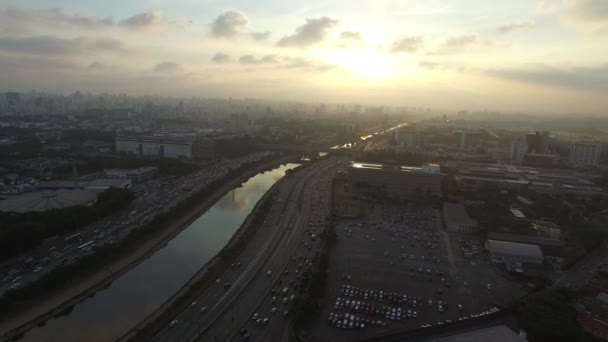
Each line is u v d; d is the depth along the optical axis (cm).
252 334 19188
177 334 19138
